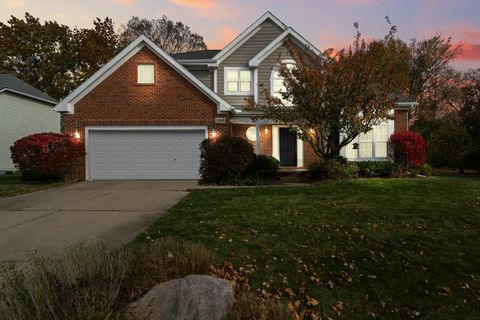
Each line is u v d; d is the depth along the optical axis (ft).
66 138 47.55
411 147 51.34
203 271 13.62
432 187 37.50
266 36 60.18
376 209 27.17
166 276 12.30
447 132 68.28
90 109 50.67
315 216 25.05
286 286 15.78
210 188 39.40
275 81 57.72
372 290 16.24
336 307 14.89
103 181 49.14
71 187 42.65
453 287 16.84
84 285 10.80
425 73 106.01
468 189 36.45
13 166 70.49
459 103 108.99
